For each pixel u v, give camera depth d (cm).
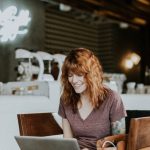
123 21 974
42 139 157
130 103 271
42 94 288
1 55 616
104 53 1067
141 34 1107
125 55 1095
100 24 1067
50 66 378
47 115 236
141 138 156
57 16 906
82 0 762
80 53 193
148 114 232
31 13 701
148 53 1106
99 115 195
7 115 242
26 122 213
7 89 327
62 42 924
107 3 796
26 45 680
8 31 579
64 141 150
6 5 627
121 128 195
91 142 194
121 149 163
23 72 387
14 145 245
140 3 878
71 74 193
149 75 1096
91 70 191
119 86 508
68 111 202
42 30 735
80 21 988
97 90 193
